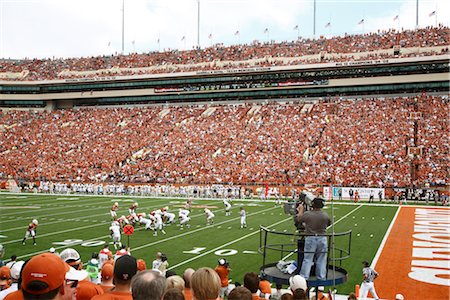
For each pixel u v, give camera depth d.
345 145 44.31
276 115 52.56
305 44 58.44
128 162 48.31
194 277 3.93
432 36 52.44
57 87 64.31
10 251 16.77
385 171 39.97
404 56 50.66
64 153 52.00
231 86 58.62
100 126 57.03
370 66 52.25
